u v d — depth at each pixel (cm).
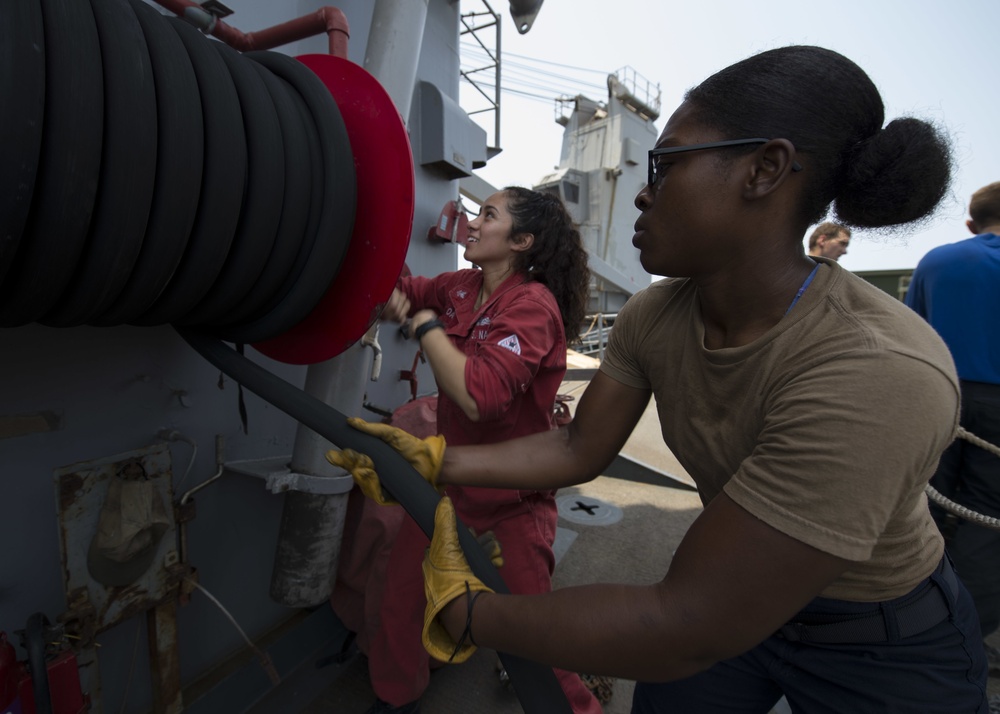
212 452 160
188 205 85
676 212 70
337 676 190
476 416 118
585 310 162
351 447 99
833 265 73
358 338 118
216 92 90
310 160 106
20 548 119
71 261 77
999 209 203
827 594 89
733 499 61
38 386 120
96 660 125
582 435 107
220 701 164
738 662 105
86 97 71
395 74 148
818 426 58
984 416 189
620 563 277
